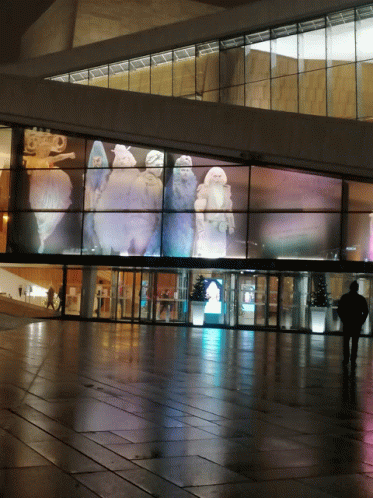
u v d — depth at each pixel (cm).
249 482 573
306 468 626
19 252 3641
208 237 3328
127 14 4953
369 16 3145
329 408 974
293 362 1656
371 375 1415
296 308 3262
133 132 3297
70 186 3581
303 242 3175
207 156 3350
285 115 3042
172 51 3819
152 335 2534
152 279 3512
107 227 3503
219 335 2709
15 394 989
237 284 3356
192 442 718
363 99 3138
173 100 3234
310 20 3291
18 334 2289
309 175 3184
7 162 3666
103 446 684
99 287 3625
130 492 530
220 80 3591
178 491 539
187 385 1158
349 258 3100
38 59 4369
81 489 533
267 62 3412
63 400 954
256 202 3259
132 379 1210
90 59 4122
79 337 2256
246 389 1138
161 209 3416
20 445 674
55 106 3416
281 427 821
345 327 1558
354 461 659
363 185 3098
